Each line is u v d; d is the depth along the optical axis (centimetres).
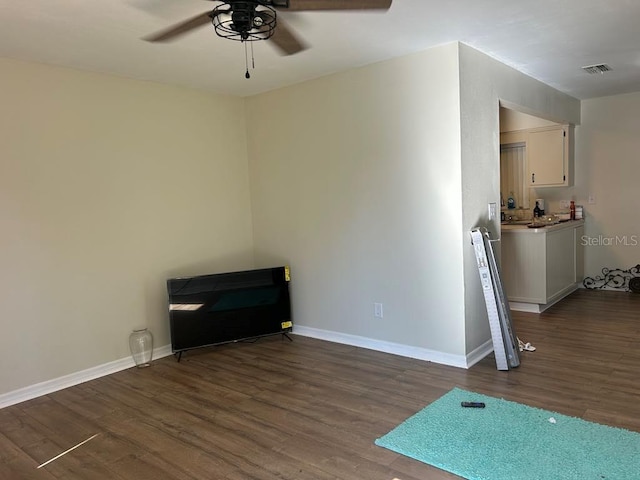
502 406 287
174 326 411
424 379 338
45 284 351
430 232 367
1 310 330
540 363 356
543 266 488
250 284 441
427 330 377
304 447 253
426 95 357
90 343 377
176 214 436
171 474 235
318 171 437
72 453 261
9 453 264
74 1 244
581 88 517
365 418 283
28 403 333
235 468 237
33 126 343
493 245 389
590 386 311
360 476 224
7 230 332
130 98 399
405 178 376
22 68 337
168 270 431
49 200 352
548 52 372
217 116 469
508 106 431
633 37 339
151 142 415
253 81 426
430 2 264
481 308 377
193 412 304
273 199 480
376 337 412
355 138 405
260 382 350
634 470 216
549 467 221
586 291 592
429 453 239
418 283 378
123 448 263
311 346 432
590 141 589
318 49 343
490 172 386
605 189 584
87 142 372
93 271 378
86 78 371
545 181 599
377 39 325
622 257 582
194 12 263
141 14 264
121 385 358
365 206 405
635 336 409
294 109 449
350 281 425
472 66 356
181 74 392
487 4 270
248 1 209
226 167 479
